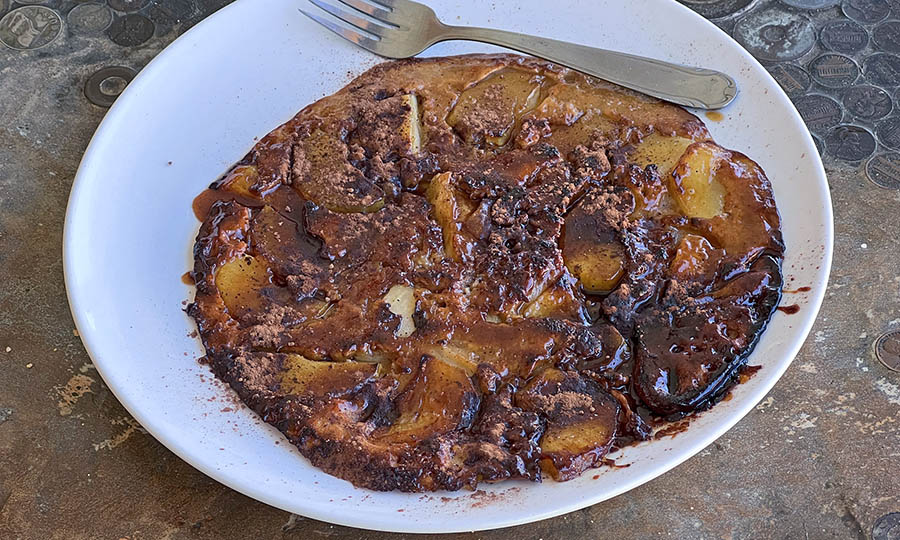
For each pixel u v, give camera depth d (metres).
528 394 0.48
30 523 0.48
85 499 0.49
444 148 0.55
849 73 0.60
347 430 0.47
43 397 0.51
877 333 0.52
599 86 0.57
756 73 0.55
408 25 0.58
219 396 0.49
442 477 0.46
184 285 0.52
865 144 0.58
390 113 0.56
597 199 0.53
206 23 0.57
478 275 0.51
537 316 0.51
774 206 0.52
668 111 0.56
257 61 0.57
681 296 0.51
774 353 0.48
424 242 0.52
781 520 0.48
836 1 0.62
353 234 0.52
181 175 0.54
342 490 0.46
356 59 0.58
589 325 0.50
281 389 0.49
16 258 0.55
